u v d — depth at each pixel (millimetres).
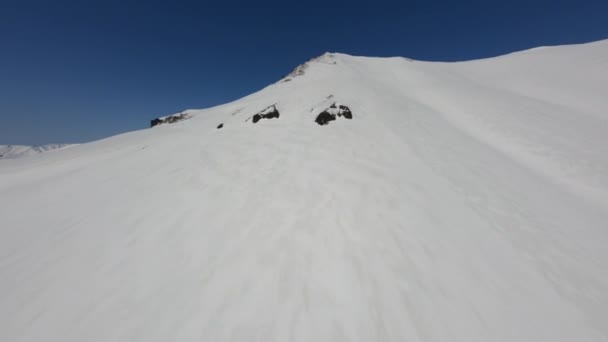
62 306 4465
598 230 7391
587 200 9578
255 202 6941
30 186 11688
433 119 16734
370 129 12617
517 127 15852
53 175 13672
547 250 6000
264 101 21797
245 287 4383
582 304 4613
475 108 19625
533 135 14758
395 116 15062
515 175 10367
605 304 4699
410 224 6086
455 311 4094
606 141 14008
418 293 4316
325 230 5672
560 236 6699
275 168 8891
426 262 5000
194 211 6844
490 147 13859
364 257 4949
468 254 5398
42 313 4379
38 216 8133
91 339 3861
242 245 5387
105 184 9992
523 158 13062
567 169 11664
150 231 6230
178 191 8086
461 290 4488
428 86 27891
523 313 4254
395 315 3922
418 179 8422
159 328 3863
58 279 5090
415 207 6801
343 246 5211
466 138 14266
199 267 4930
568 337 3990
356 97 17297
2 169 17734
